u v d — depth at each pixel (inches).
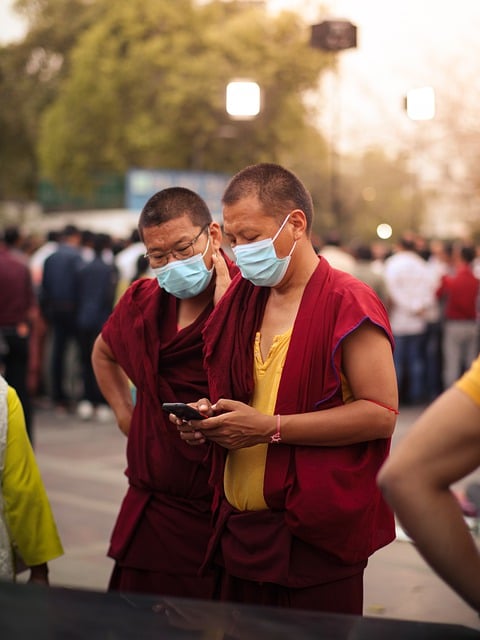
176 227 115.3
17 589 55.4
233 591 107.0
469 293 407.2
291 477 100.0
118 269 361.7
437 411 60.1
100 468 272.8
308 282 101.5
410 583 174.6
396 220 1959.9
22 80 1469.0
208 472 118.8
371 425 97.0
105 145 1127.6
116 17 1085.8
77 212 1454.2
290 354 99.7
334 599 101.8
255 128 1040.2
